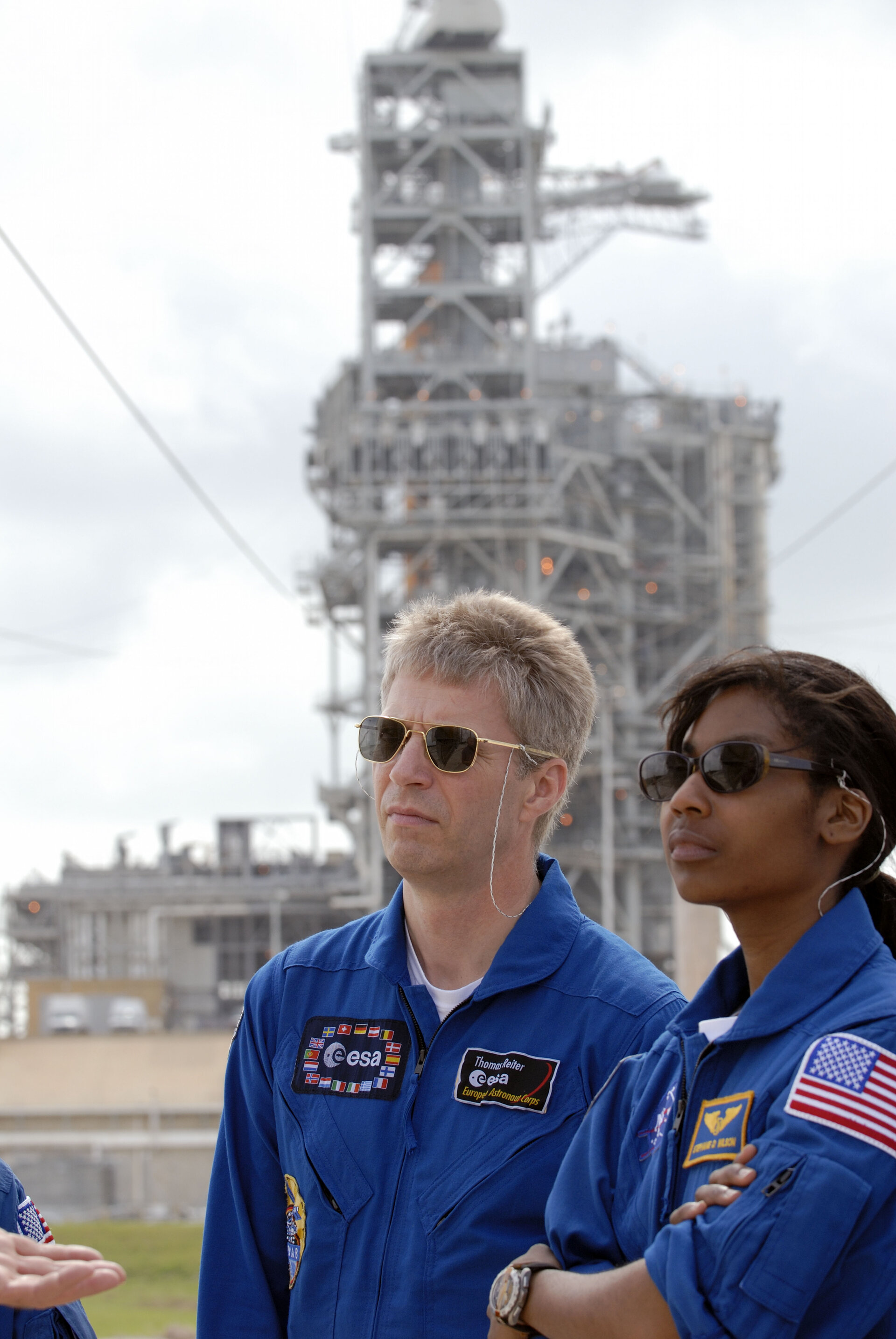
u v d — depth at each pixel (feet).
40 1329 11.82
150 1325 59.67
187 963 272.51
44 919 281.95
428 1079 13.39
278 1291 14.05
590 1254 11.10
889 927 11.16
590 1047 13.23
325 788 241.76
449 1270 12.50
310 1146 13.41
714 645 267.18
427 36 257.55
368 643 238.89
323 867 278.26
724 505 271.49
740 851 10.46
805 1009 10.11
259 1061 14.33
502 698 14.01
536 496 241.14
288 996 14.46
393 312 263.90
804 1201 9.04
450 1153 13.00
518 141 257.34
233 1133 14.34
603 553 260.83
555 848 233.55
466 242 257.34
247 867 275.18
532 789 14.29
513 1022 13.50
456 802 13.73
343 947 14.65
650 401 277.85
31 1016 248.93
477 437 241.14
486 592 15.06
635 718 248.93
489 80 257.14
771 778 10.48
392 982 13.88
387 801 13.93
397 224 257.34
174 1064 185.98
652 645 266.98
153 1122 159.22
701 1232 9.36
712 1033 10.77
